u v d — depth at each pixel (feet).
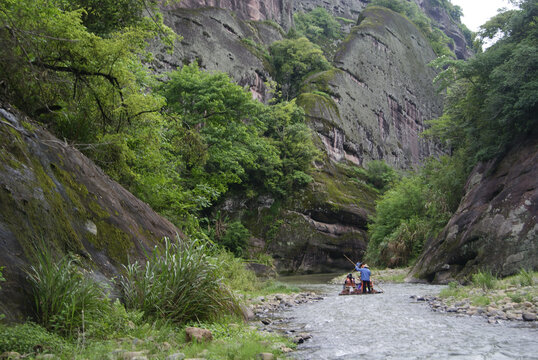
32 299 16.92
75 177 25.86
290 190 141.90
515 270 49.85
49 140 25.12
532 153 58.08
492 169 64.69
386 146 226.99
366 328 24.44
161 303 21.36
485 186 63.72
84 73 30.76
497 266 52.19
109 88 33.73
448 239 64.23
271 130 155.74
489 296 33.24
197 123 96.12
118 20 48.16
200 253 24.39
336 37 293.43
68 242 21.24
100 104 33.24
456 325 24.06
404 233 94.27
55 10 27.76
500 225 55.06
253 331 21.80
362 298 43.68
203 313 22.91
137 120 38.86
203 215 133.59
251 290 53.57
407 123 253.03
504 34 72.33
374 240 112.47
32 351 13.84
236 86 100.78
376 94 231.91
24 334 14.32
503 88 61.05
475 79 76.38
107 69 32.35
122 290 22.39
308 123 174.91
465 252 58.54
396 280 70.79
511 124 62.34
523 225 52.11
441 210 80.38
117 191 30.99
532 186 54.24
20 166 20.75
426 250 72.84
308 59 213.46
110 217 26.45
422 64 284.82
